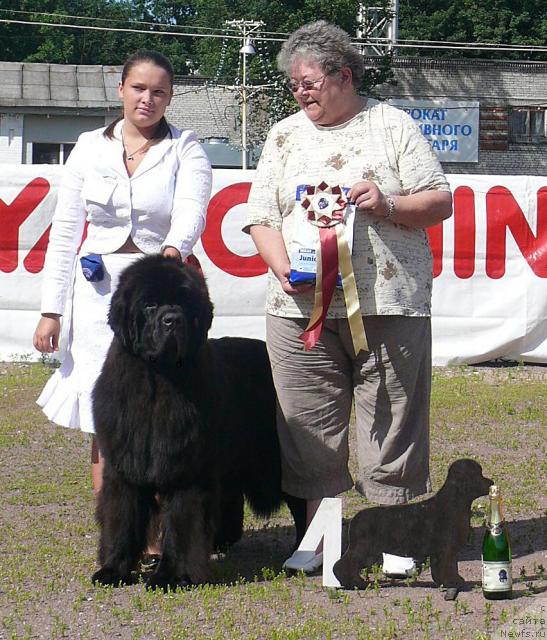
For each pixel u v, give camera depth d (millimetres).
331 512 5832
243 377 6371
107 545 5902
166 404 5582
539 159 48688
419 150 5855
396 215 5680
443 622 5113
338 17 44656
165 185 6316
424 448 6074
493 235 13609
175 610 5367
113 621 5230
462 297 13695
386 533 5699
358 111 5980
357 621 5125
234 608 5391
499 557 5461
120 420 5648
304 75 5820
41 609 5457
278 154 6105
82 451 9664
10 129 42094
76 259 6559
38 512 7613
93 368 6344
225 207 13148
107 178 6293
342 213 5699
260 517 6902
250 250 13250
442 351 13773
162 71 6250
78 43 69438
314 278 5742
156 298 5465
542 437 10156
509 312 13742
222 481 6641
